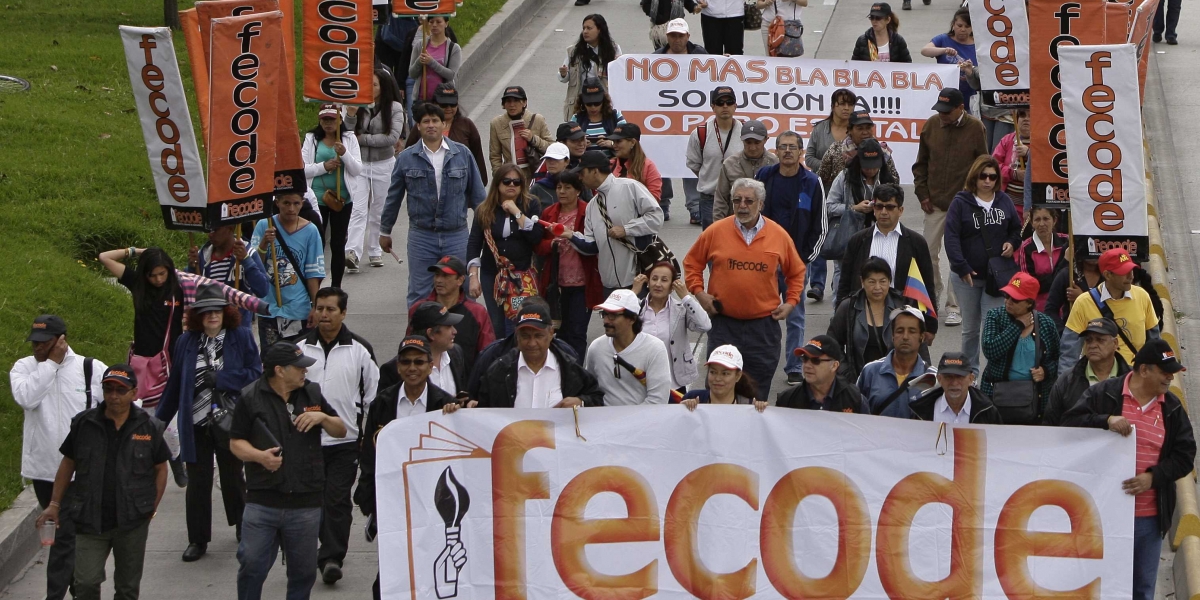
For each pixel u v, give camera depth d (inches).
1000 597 471.8
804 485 475.8
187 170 558.3
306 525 474.9
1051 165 580.1
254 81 560.4
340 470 532.1
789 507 476.7
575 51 932.0
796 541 477.4
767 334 610.2
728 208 727.1
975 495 470.9
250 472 471.5
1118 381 466.9
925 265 605.3
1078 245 550.6
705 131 818.8
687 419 477.4
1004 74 715.4
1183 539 530.0
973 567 471.8
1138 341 535.2
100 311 741.9
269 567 480.4
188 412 544.7
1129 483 462.3
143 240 827.4
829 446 474.6
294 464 469.7
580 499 478.6
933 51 936.3
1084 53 533.0
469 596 477.7
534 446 477.4
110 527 486.3
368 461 498.0
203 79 605.9
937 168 768.9
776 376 706.8
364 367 534.0
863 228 684.7
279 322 651.5
